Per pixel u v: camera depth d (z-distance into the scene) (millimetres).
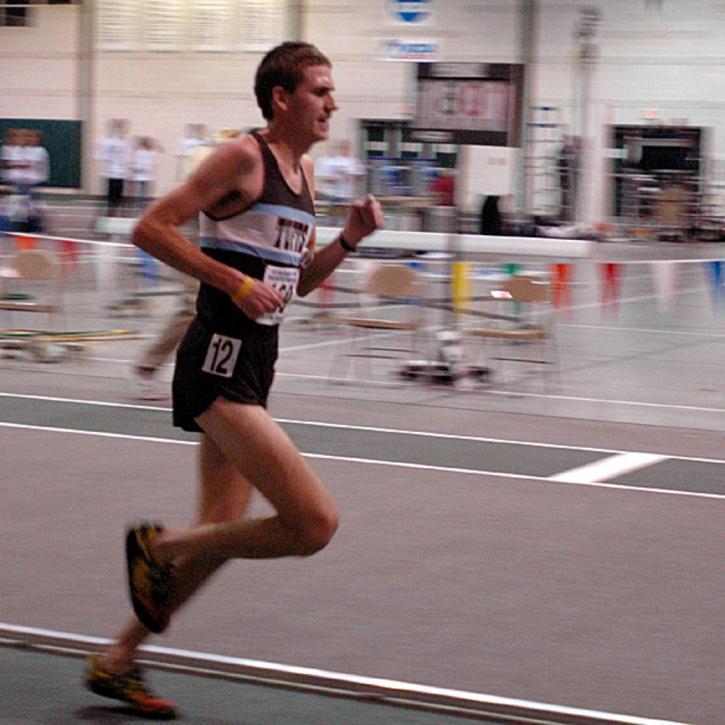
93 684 7387
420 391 19188
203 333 7039
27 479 13125
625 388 19812
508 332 20047
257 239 6992
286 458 6926
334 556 10688
